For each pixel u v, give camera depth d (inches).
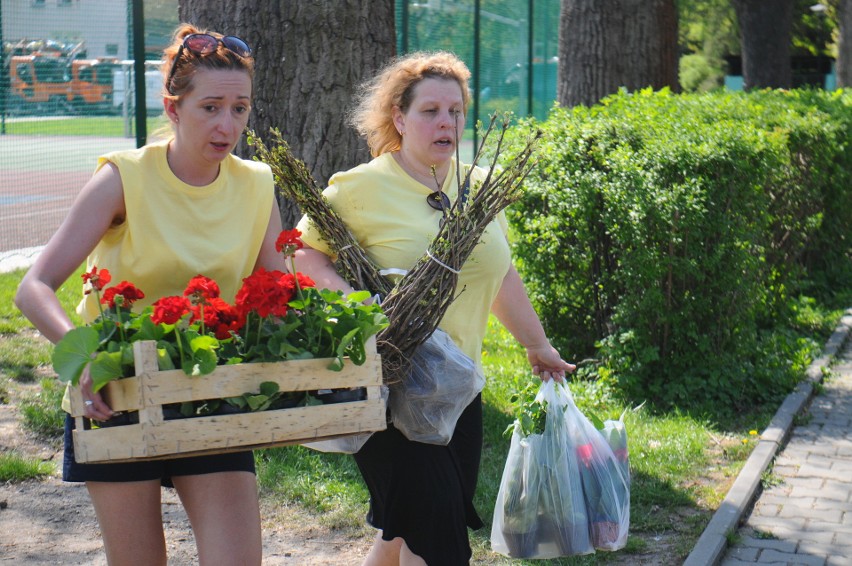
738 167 470.3
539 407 264.1
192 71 194.1
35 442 397.7
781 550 331.3
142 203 197.0
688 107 600.7
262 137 440.5
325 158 437.4
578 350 517.0
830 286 770.8
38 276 187.9
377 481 229.1
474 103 1116.5
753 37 1375.5
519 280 257.9
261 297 179.5
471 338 237.9
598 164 498.9
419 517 222.2
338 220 232.5
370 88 259.3
